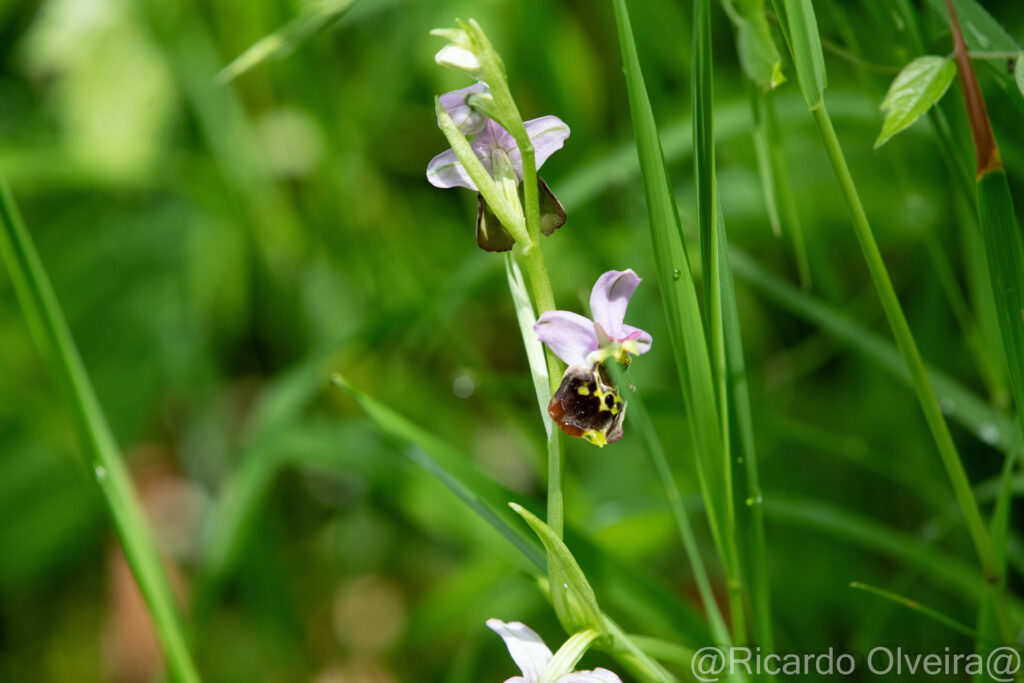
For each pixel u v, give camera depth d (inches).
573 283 33.4
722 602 30.0
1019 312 22.2
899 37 23.7
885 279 22.5
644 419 23.6
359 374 34.5
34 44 33.0
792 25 22.1
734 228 32.9
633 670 22.9
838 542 30.1
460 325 35.4
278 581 33.3
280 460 27.6
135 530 24.0
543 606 28.5
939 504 26.0
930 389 22.7
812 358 32.2
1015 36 29.3
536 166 22.1
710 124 22.4
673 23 29.9
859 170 31.6
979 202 22.2
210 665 34.6
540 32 30.3
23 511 34.6
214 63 34.5
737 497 23.0
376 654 35.3
